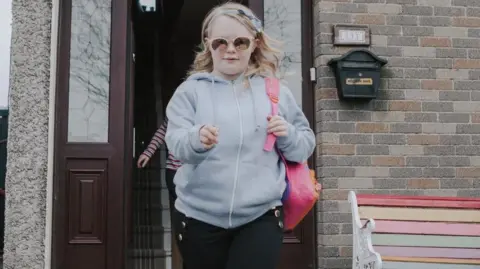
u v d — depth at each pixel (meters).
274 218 2.30
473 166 4.90
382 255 3.81
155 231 6.56
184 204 2.35
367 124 4.77
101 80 4.77
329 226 4.64
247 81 2.38
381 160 4.77
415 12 4.95
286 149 2.33
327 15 4.82
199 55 2.54
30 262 4.27
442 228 3.93
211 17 2.39
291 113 2.47
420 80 4.90
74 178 4.61
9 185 4.30
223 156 2.25
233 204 2.23
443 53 4.96
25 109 4.35
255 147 2.27
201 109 2.31
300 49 5.00
